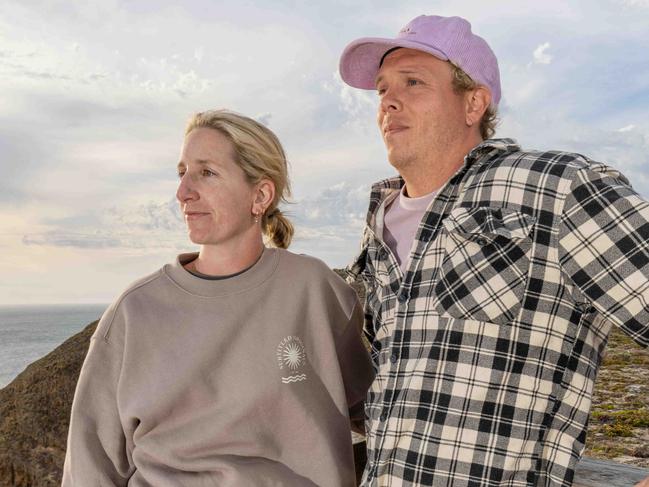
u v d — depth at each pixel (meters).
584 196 1.76
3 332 174.50
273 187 2.35
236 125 2.26
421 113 2.15
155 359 2.20
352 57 2.38
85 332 8.33
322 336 2.37
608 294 1.71
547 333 1.81
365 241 2.39
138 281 2.32
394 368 1.99
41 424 7.14
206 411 2.19
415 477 1.86
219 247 2.29
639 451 6.70
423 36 2.17
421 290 1.98
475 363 1.83
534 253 1.81
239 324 2.23
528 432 1.80
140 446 2.20
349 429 2.40
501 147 2.00
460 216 1.93
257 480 2.16
